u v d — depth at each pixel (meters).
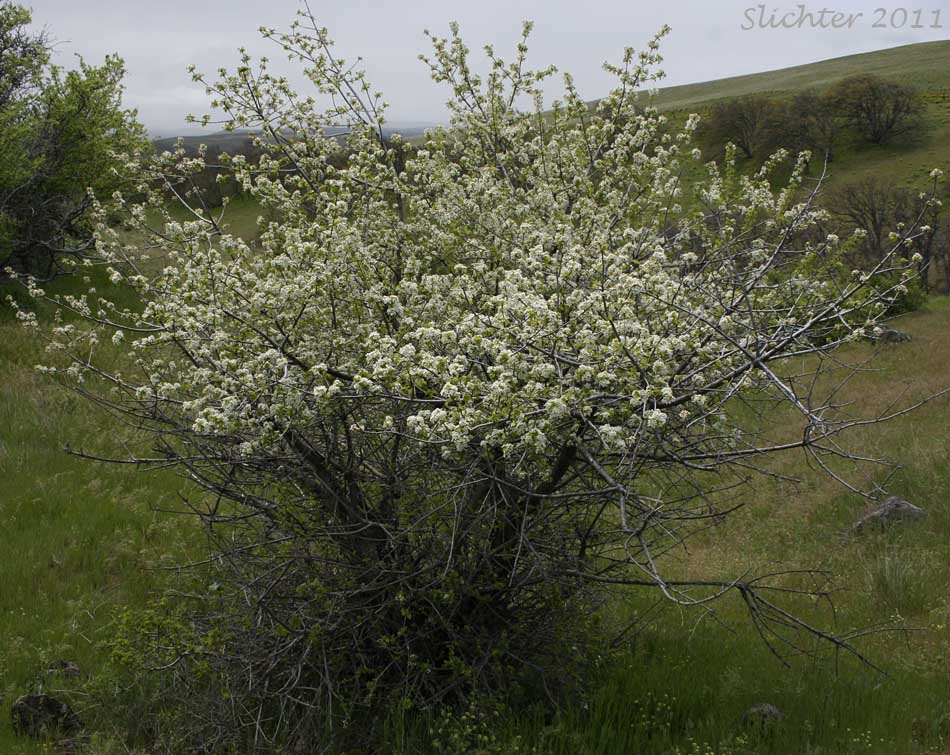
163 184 7.05
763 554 9.06
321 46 7.23
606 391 4.79
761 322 5.82
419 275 6.81
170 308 5.47
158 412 5.84
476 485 5.31
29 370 13.66
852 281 5.70
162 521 9.12
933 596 7.75
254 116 6.98
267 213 7.52
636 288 5.08
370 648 5.59
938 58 106.75
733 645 6.86
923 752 5.18
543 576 5.32
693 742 5.05
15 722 5.51
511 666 5.59
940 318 25.77
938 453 11.49
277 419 5.14
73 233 18.75
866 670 6.32
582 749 4.93
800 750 5.14
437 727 5.16
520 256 6.33
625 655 6.27
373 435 5.65
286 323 5.66
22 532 8.70
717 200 6.92
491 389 4.61
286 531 5.64
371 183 6.81
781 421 13.68
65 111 17.91
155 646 5.63
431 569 5.39
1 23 18.42
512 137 7.98
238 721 5.27
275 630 5.23
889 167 55.75
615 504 5.62
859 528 9.63
